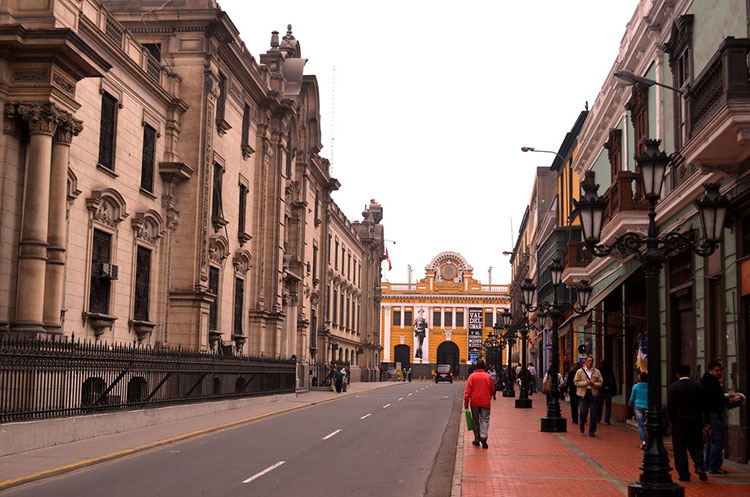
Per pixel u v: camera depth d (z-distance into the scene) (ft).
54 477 41.93
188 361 80.23
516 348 287.89
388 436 65.62
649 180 36.04
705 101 46.21
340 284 208.85
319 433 67.51
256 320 123.85
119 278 81.97
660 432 33.99
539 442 58.54
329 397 128.57
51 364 54.03
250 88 120.37
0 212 61.98
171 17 98.02
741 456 47.75
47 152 63.93
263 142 126.31
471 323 341.00
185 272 95.55
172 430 65.92
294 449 55.42
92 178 75.92
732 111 40.91
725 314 50.83
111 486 38.99
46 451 50.60
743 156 46.62
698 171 52.95
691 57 57.57
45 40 62.69
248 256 119.24
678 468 41.09
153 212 89.20
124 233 83.15
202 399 84.48
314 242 174.09
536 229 200.75
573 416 77.61
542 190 202.69
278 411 92.12
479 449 53.83
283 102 130.93
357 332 242.37
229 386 95.04
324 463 48.16
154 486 39.01
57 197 65.36
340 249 210.79
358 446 57.82
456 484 38.55
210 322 104.22
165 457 50.60
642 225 66.54
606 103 89.81
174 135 95.14
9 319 62.23
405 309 349.61
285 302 140.46
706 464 44.01
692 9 57.82
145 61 88.33
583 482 39.37
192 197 96.53
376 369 263.08
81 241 74.02
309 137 162.20
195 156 96.78
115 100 81.10
